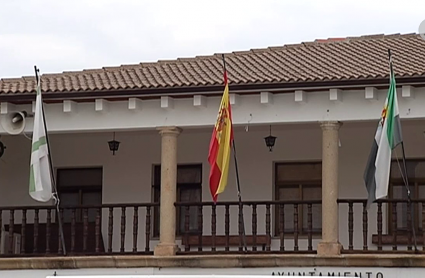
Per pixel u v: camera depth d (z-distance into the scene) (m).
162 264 17.52
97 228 18.75
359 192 19.62
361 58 19.48
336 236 17.38
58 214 18.03
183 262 17.42
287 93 17.72
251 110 17.89
